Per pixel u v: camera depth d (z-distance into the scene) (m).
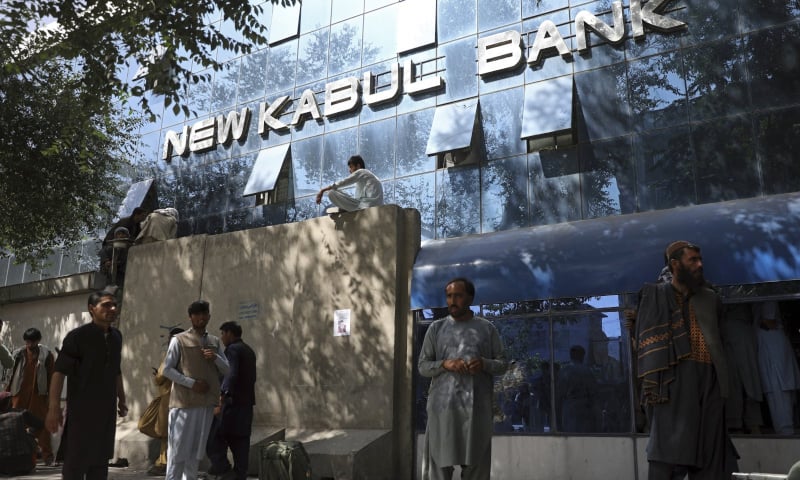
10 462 9.12
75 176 17.06
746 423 8.54
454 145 12.62
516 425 10.09
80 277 15.66
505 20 13.37
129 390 13.93
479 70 13.27
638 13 11.97
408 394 10.38
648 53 11.82
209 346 7.26
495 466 10.05
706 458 4.21
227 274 13.11
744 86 10.93
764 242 8.44
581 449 9.48
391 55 14.66
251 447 10.41
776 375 8.53
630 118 11.73
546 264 9.75
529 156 12.47
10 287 17.55
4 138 15.72
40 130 16.38
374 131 14.42
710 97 11.16
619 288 9.14
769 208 8.89
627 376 9.47
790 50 10.70
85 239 18.81
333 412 10.80
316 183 15.01
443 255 10.77
